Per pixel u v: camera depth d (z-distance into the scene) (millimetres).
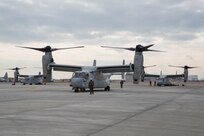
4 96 31312
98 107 20609
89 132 11148
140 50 49000
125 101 26672
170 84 97125
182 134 11141
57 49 51969
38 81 90438
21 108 19156
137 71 49031
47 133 10781
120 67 48125
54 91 44625
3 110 17938
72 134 10688
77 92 43125
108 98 30359
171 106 22688
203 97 35188
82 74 43969
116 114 16875
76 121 13828
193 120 15055
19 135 10352
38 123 13000
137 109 19875
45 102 24094
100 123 13406
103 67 47594
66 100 26656
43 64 52125
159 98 31922
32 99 27312
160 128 12375
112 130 11664
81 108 19719
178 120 14930
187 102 27000
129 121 14203
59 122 13406
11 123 12922
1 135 10305
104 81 48938
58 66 51531
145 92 46094
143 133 11172
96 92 44281
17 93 37406
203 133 11461
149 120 14688
